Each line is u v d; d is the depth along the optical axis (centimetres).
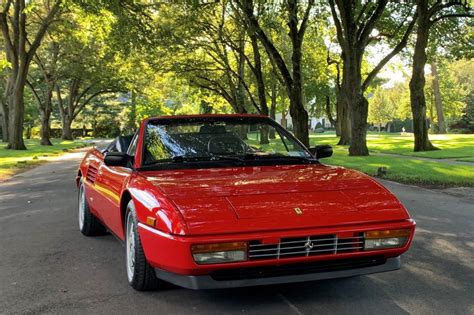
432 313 398
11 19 3494
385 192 435
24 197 1165
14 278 517
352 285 470
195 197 402
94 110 8194
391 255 405
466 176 1351
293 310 408
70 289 476
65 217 886
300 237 374
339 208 399
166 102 8575
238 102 3884
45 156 2853
